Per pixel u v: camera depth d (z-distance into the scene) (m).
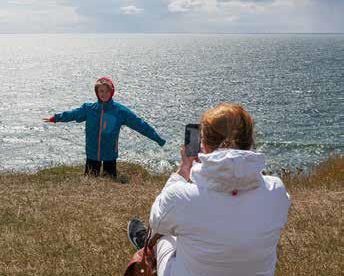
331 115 59.06
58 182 8.48
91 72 152.00
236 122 2.17
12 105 75.44
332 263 4.38
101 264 4.34
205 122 2.22
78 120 9.16
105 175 9.22
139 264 2.71
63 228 5.43
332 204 6.69
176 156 36.84
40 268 4.24
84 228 5.41
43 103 78.81
